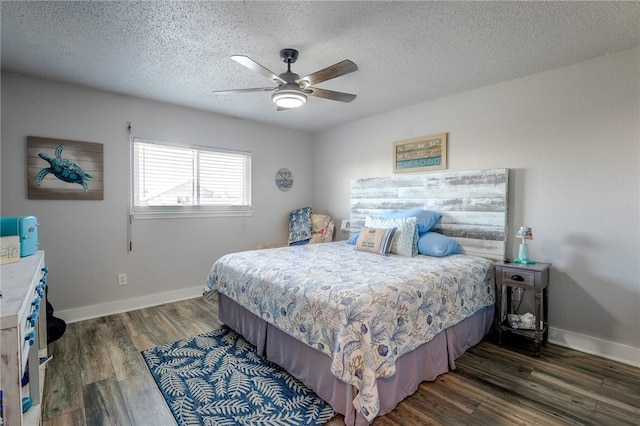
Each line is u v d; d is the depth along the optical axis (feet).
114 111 10.53
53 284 9.61
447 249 9.46
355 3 5.77
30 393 5.05
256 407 5.80
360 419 5.10
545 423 5.37
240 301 8.14
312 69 8.55
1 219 5.49
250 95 10.75
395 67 8.48
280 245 14.30
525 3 5.73
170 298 11.93
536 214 8.84
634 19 6.16
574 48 7.36
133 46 7.39
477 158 10.03
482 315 8.55
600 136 7.78
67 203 9.77
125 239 10.89
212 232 13.05
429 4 5.80
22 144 9.02
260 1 5.71
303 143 16.08
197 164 12.59
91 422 5.37
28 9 5.92
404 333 5.85
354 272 7.07
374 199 12.89
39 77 9.17
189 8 5.92
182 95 10.74
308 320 5.92
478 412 5.65
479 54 7.72
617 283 7.61
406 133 12.01
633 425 5.34
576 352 7.98
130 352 7.87
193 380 6.66
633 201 7.38
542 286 7.73
